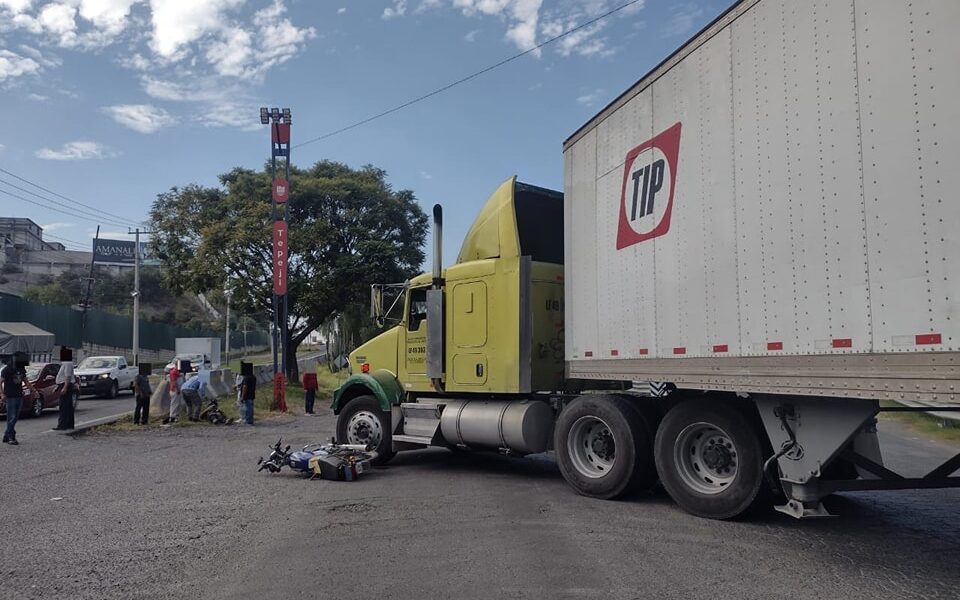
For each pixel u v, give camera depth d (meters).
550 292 9.17
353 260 27.25
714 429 6.57
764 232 5.25
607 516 6.88
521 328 8.89
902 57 4.13
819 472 5.30
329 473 9.12
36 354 35.28
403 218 29.34
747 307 5.43
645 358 6.82
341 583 4.93
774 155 5.16
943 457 10.77
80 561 5.52
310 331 30.92
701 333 5.99
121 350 49.62
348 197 28.25
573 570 5.14
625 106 7.28
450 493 8.23
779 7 5.13
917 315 4.00
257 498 8.03
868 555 5.45
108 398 26.73
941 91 3.89
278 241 25.11
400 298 10.98
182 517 7.06
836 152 4.60
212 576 5.12
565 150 8.63
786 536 6.02
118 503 7.77
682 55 6.31
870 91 4.35
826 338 4.66
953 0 3.84
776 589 4.68
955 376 3.76
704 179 5.98
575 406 7.99
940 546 5.70
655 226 6.68
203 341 45.41
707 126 5.95
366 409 10.65
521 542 5.94
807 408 5.39
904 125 4.11
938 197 3.89
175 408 17.25
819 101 4.75
